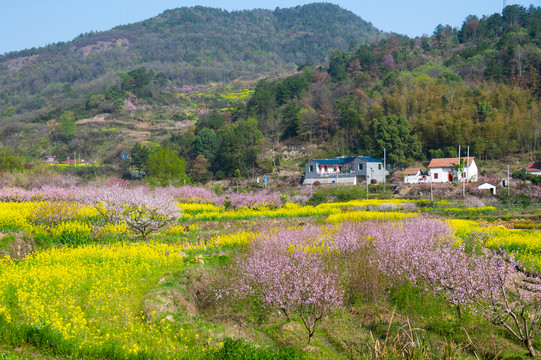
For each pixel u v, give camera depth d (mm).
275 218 30172
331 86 108188
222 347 8516
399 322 10734
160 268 14172
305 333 10227
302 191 53750
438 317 11125
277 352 8469
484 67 96375
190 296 12477
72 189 29641
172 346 8539
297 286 10320
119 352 8008
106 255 15203
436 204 41125
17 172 38844
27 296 10094
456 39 132750
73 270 12617
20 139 112875
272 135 92312
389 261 12719
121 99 141250
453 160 63250
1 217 17609
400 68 113688
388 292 12531
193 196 38000
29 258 14586
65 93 169500
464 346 9500
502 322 9312
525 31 111312
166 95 157000
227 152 79625
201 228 25156
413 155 70688
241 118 101250
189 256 16500
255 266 11703
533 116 72188
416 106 80562
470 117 72625
